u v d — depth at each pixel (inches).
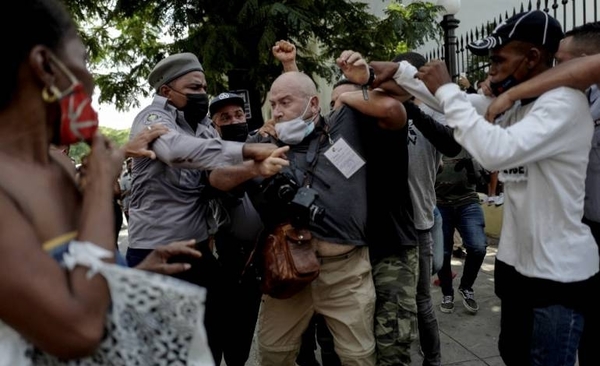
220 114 132.3
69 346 32.0
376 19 291.3
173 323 37.4
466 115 66.1
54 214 35.5
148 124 100.0
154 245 100.7
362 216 91.6
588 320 83.8
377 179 95.7
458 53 233.0
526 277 71.0
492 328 152.7
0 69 32.9
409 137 118.8
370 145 93.5
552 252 67.8
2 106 34.2
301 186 90.5
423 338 122.3
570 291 67.7
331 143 92.0
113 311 35.9
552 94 64.7
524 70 70.1
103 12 288.2
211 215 107.7
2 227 30.5
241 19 243.8
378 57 291.0
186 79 105.2
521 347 76.8
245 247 110.5
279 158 79.7
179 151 85.7
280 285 84.7
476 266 161.9
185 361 38.3
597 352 87.3
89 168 37.4
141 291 35.4
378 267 98.5
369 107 88.8
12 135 35.2
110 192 37.3
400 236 96.9
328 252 90.2
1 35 32.5
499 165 63.9
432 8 289.0
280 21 251.8
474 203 162.4
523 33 68.4
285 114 90.9
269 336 98.7
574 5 163.9
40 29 33.9
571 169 66.4
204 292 36.4
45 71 34.4
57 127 37.9
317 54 326.0
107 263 34.4
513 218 74.2
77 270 32.9
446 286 167.2
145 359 37.8
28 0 33.4
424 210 120.9
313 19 267.6
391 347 96.1
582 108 65.7
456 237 236.8
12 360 33.8
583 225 69.5
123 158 40.7
